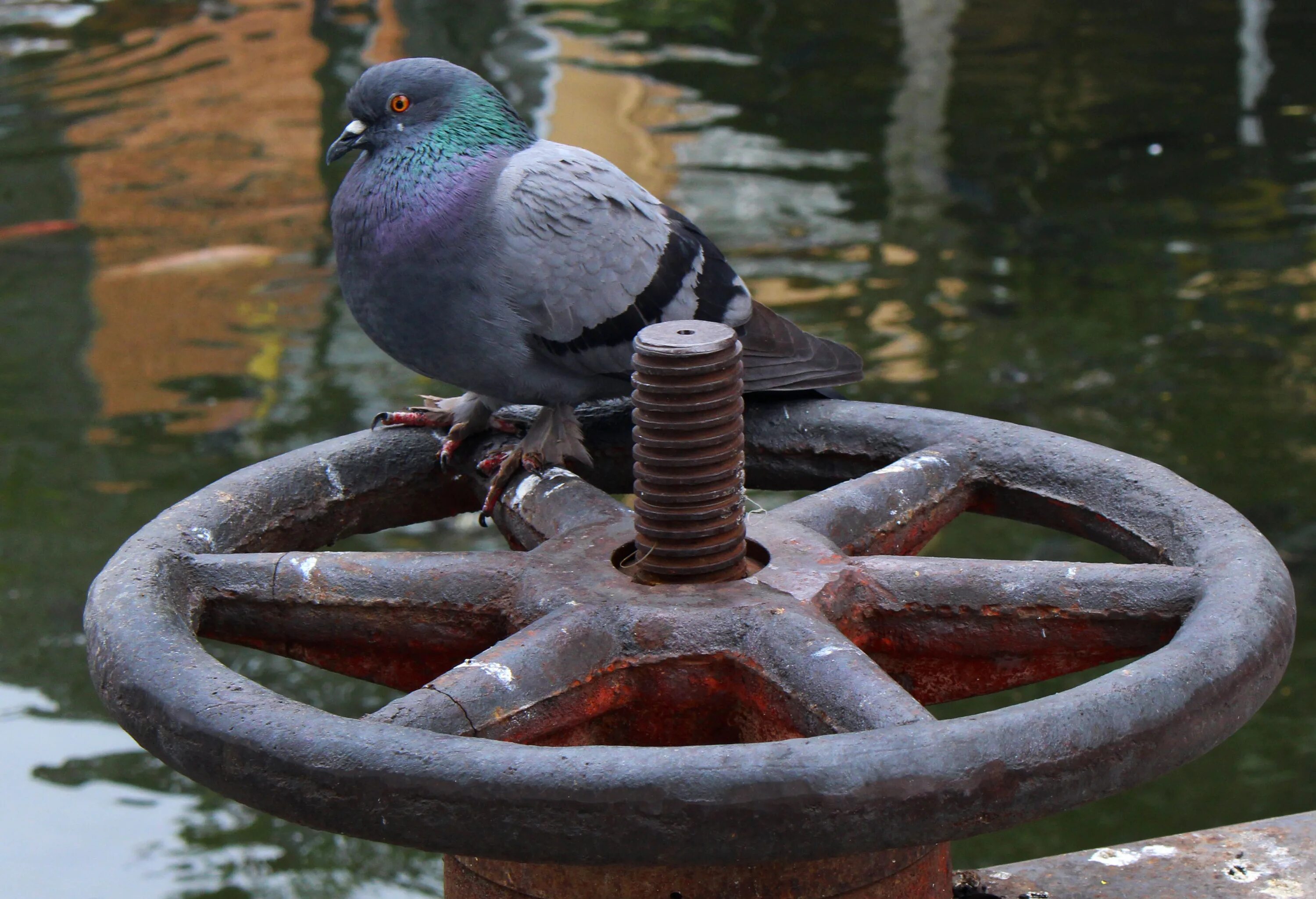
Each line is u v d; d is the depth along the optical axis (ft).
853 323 31.37
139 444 27.71
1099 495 11.18
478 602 9.91
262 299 33.63
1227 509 10.36
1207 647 8.23
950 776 7.23
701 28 53.67
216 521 11.13
